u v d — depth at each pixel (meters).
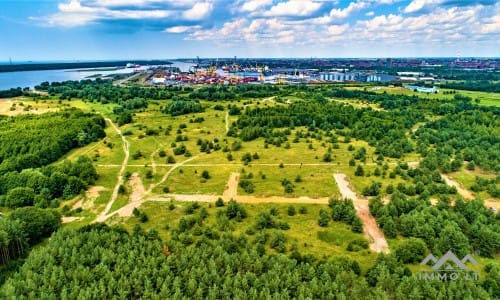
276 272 87.25
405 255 98.19
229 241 101.94
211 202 141.50
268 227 118.75
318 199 142.38
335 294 81.00
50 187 145.75
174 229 117.62
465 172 171.25
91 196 148.12
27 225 109.75
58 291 83.00
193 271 87.50
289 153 199.12
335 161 185.50
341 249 107.38
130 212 134.50
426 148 195.50
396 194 133.75
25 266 90.06
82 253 94.50
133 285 84.88
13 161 171.12
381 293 79.88
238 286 83.94
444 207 125.00
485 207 125.56
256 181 161.38
